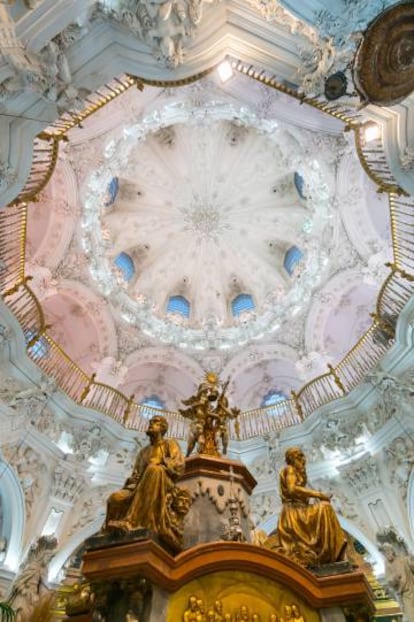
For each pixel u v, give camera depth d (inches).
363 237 717.3
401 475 543.8
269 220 919.7
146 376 873.5
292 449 272.2
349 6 313.0
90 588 178.7
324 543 218.4
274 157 853.8
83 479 592.1
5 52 299.1
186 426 738.8
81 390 699.4
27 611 450.6
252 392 875.4
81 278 766.5
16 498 532.4
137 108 665.0
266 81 423.5
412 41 297.9
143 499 194.2
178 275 978.1
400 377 562.3
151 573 165.0
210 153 896.9
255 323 876.0
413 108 360.5
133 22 336.2
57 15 310.7
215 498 257.6
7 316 544.7
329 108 422.3
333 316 811.4
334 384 715.4
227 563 186.4
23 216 547.8
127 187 895.7
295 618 182.2
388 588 485.1
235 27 377.7
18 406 558.9
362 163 451.8
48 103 345.4
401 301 573.9
